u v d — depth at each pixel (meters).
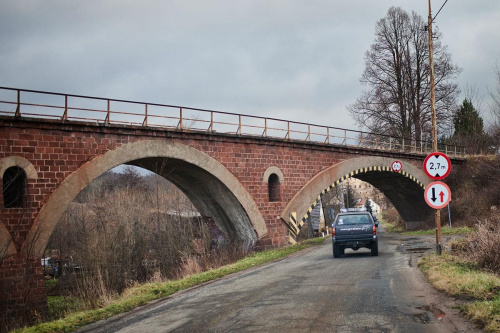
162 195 41.66
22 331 10.09
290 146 32.62
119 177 62.25
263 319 8.88
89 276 25.50
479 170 48.56
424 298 10.21
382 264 17.22
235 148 29.17
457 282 11.10
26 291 19.53
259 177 30.38
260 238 30.03
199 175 28.84
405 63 54.25
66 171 21.69
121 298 14.64
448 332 7.41
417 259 18.22
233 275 16.94
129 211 33.12
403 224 58.41
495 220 18.75
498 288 10.21
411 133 54.28
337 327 7.98
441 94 52.44
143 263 31.52
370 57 55.44
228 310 10.02
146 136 24.86
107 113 23.27
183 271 23.83
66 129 21.83
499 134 56.25
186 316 9.77
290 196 32.31
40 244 20.38
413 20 54.16
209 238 33.28
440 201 16.94
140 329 8.94
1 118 19.88
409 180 46.41
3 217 19.62
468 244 17.09
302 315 9.04
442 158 16.80
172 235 31.92
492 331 7.10
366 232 20.73
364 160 39.12
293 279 14.38
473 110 64.44
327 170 35.12
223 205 30.91
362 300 10.26
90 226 32.94
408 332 7.50
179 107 26.33
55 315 19.55
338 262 18.83
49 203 20.95
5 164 19.97
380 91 54.59
